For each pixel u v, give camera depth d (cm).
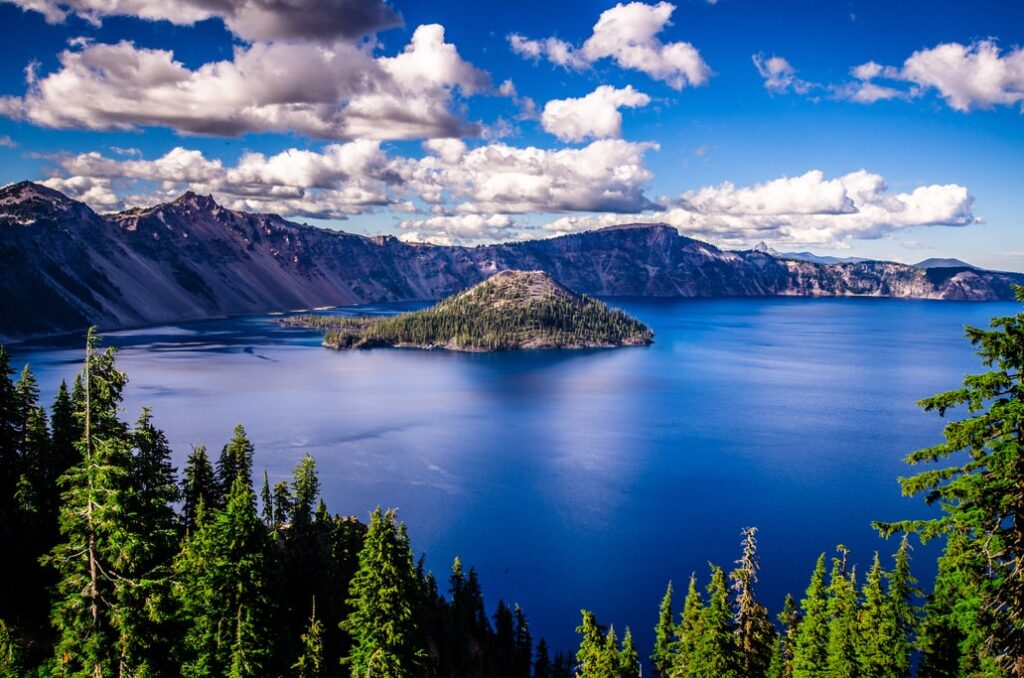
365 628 4322
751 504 16888
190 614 4362
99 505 3000
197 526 7488
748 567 5512
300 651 6438
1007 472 2266
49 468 7112
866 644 4850
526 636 9506
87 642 3086
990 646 2541
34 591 6144
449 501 16962
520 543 14462
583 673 5666
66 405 7562
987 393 2320
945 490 2423
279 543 8844
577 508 16575
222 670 4222
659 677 7162
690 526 15462
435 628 9012
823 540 14675
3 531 6359
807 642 5403
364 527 10312
